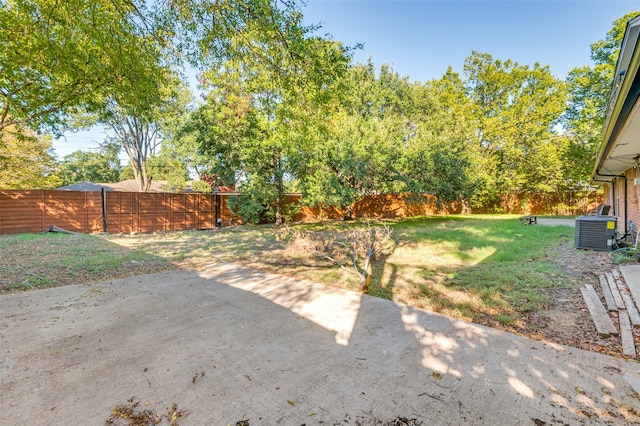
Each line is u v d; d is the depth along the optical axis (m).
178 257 7.19
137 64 4.96
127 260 6.69
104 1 4.25
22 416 1.83
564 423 1.78
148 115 6.17
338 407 1.94
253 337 3.00
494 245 7.92
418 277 5.26
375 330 3.17
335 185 13.23
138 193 13.47
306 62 5.16
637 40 2.63
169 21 4.71
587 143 19.66
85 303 3.98
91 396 2.04
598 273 4.93
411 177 14.12
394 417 1.85
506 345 2.80
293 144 9.40
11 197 10.92
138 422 1.80
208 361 2.52
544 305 3.78
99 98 6.18
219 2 4.35
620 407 1.92
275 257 7.25
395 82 21.23
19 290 4.54
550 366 2.42
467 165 15.65
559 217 18.38
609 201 15.52
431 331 3.14
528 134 20.64
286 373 2.35
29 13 4.46
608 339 2.88
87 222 12.34
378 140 12.81
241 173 15.97
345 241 8.71
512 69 21.27
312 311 3.74
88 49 4.78
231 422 1.81
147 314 3.60
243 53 5.15
